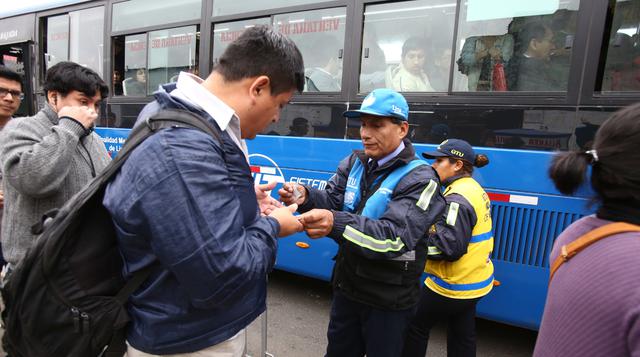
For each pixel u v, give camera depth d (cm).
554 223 271
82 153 191
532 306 285
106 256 110
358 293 184
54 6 495
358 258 181
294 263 373
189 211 93
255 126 117
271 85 111
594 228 93
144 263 106
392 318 183
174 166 94
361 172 197
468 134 293
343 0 329
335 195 216
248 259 101
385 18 317
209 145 100
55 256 104
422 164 177
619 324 79
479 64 289
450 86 297
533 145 274
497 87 284
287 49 112
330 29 337
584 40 258
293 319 352
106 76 457
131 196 96
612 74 252
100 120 470
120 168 104
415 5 307
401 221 162
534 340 338
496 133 284
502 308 296
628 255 82
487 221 230
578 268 91
